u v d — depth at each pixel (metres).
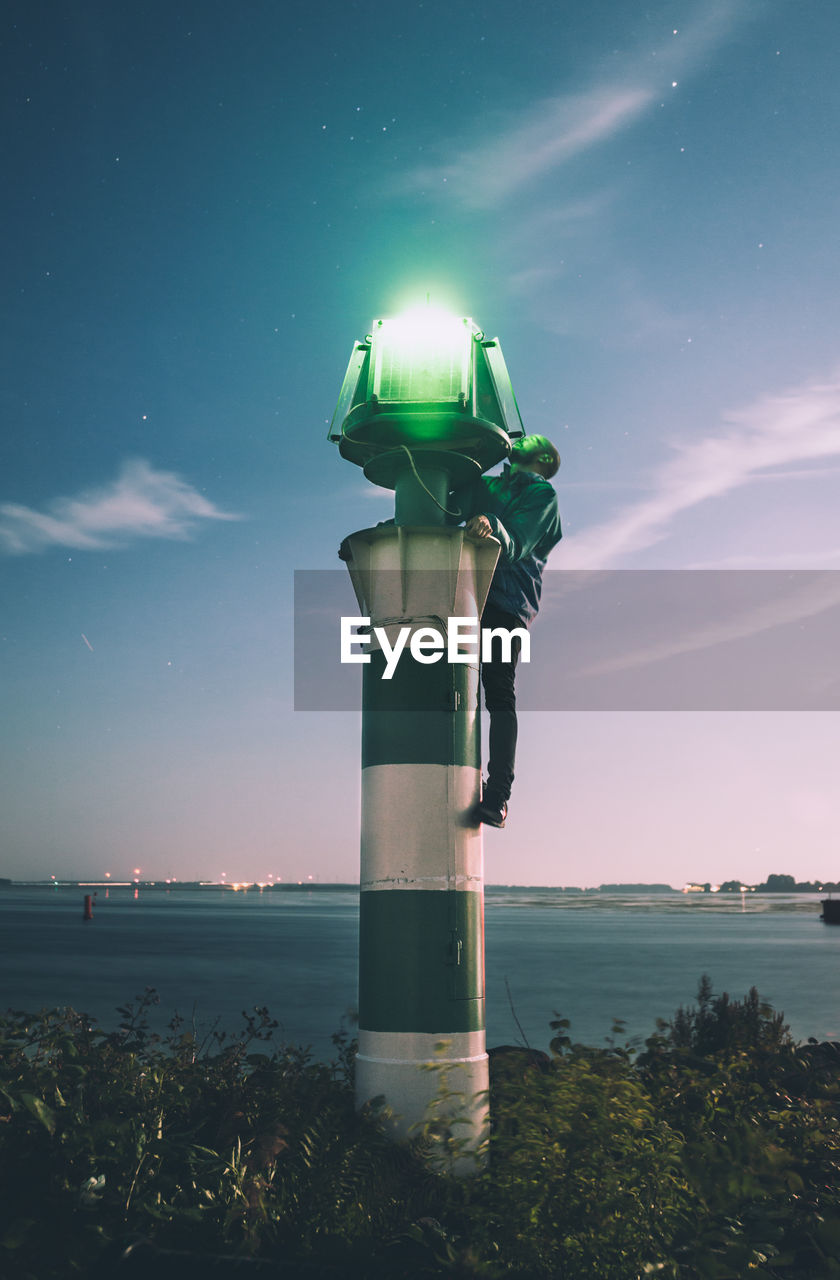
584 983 31.55
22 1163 3.34
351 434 5.43
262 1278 2.26
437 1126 4.26
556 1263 3.21
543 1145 3.50
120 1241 2.39
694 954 52.59
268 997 24.59
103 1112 4.00
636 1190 3.33
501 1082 4.59
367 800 5.04
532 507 5.46
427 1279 2.45
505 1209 3.40
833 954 53.50
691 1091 4.58
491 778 5.18
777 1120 4.42
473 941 4.86
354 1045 5.54
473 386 5.38
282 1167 3.87
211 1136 4.27
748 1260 3.05
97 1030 5.12
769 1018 6.74
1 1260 2.99
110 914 139.00
